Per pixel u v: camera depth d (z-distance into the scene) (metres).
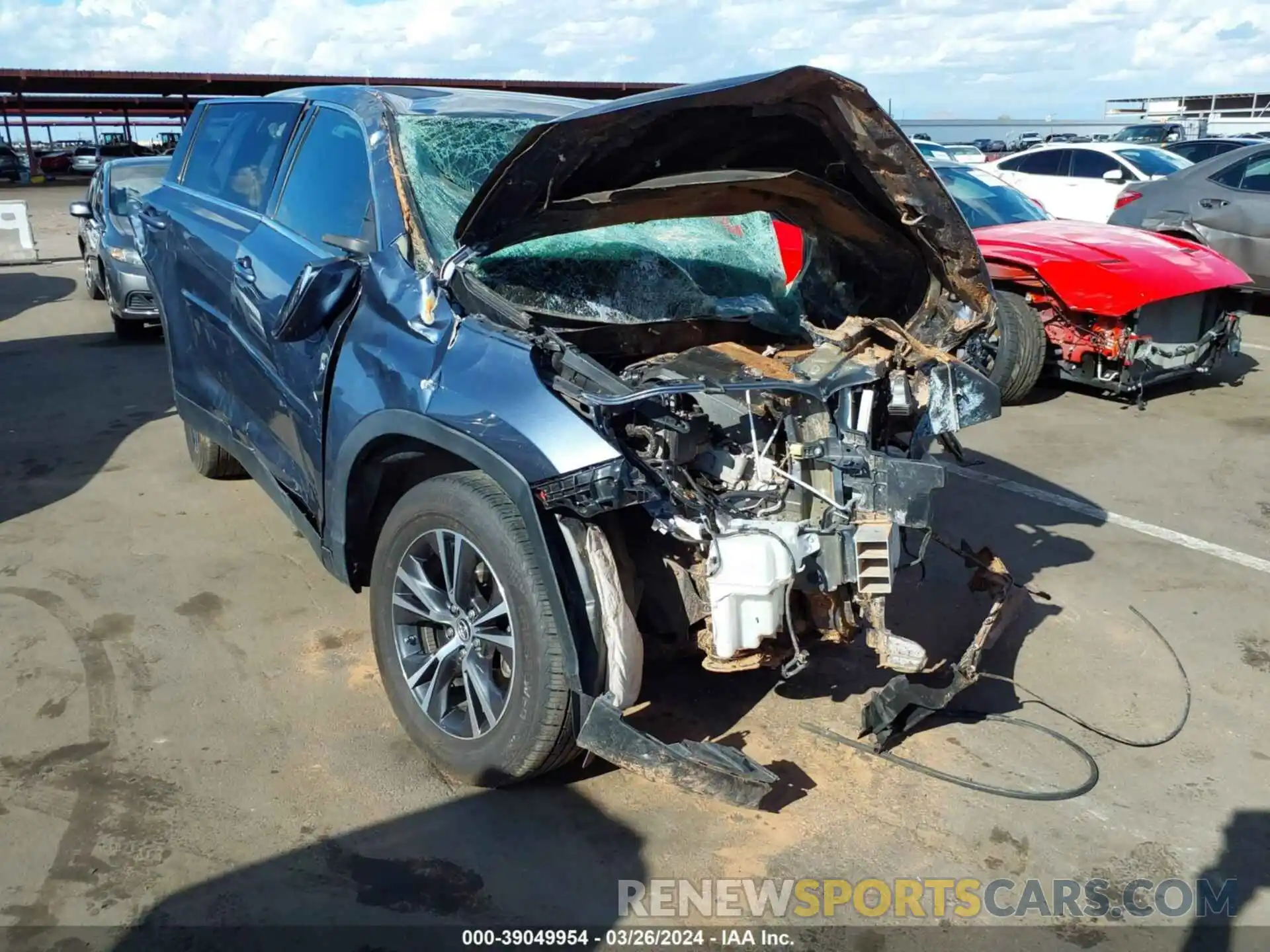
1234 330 7.63
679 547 2.97
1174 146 15.32
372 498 3.39
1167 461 6.38
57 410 7.03
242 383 4.19
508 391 2.78
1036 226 8.47
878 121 2.99
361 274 3.36
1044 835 2.98
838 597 3.08
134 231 5.43
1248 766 3.34
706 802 3.06
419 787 3.08
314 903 2.61
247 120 4.77
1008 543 5.08
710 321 3.63
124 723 3.34
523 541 2.76
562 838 2.89
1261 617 4.35
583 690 2.75
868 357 3.31
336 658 3.80
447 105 3.90
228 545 4.77
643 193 3.12
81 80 40.78
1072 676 3.87
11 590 4.24
